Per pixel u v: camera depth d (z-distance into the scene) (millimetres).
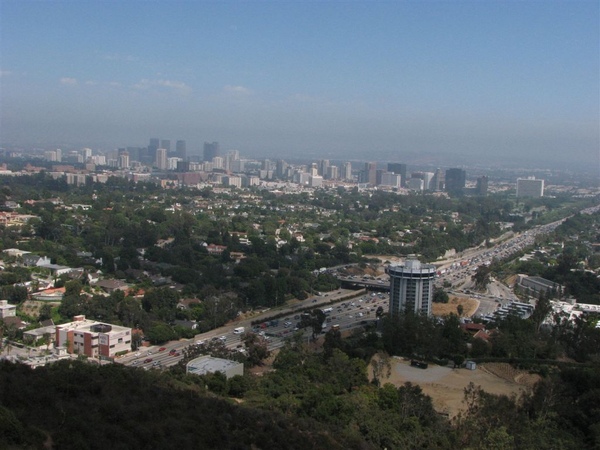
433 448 168500
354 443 157125
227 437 130125
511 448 164750
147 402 139875
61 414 123188
